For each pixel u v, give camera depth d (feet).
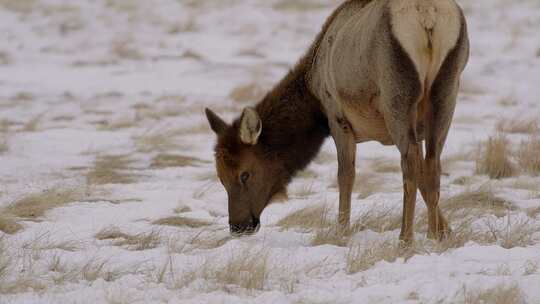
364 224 97.55
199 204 115.24
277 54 287.69
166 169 140.36
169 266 79.61
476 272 75.72
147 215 108.58
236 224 98.22
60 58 283.59
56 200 112.16
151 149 155.74
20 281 73.87
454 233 89.04
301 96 102.42
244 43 307.78
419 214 101.45
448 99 85.51
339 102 94.84
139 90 231.50
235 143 98.48
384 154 152.66
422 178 87.56
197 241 91.61
